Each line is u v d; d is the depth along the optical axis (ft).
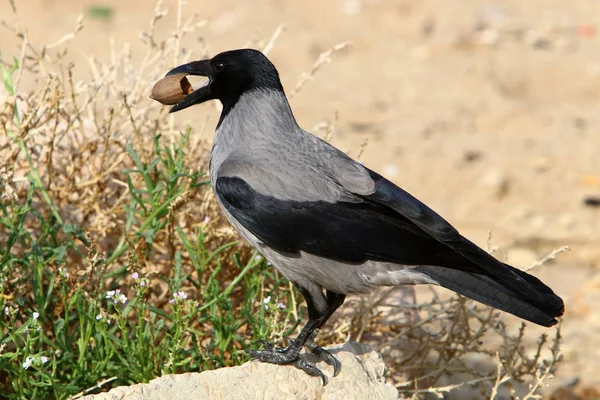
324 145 31.68
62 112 35.35
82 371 30.17
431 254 29.27
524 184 66.49
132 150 33.09
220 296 31.89
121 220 35.58
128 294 34.86
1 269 31.12
